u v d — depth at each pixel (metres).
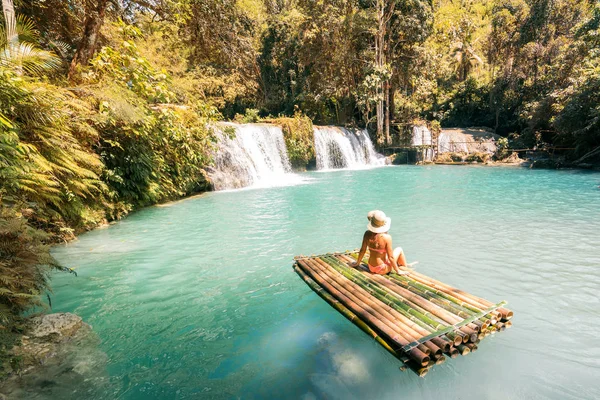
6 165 4.66
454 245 5.54
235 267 4.77
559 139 20.88
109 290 4.03
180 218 8.05
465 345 2.56
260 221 7.61
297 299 3.71
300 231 6.67
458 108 33.56
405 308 3.00
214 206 9.55
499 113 29.81
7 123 4.75
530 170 17.50
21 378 2.35
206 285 4.15
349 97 29.02
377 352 2.76
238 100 33.44
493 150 24.06
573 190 11.01
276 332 3.08
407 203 9.44
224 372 2.53
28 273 3.12
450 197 10.27
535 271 4.40
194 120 11.84
